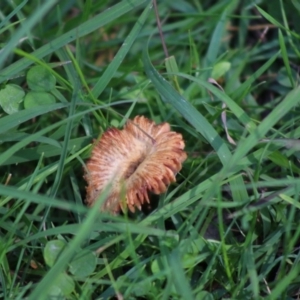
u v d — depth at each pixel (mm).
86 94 667
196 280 632
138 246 629
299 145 630
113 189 629
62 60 677
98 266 632
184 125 671
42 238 630
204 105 669
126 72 688
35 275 641
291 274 590
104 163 635
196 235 621
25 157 655
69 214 665
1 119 642
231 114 678
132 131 641
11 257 643
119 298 602
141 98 691
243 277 616
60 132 662
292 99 613
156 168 625
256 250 629
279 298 619
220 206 608
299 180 612
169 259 602
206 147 677
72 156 639
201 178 660
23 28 600
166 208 626
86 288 610
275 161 640
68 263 609
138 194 625
